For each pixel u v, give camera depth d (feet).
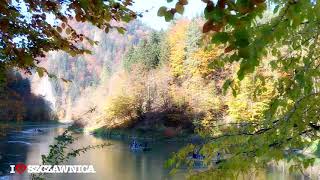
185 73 159.43
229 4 4.64
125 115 165.17
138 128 152.15
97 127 172.76
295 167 9.14
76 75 366.02
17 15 9.92
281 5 6.45
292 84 8.60
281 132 8.50
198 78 123.75
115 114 167.12
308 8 5.71
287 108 8.99
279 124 8.59
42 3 9.70
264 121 9.27
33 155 88.94
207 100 89.20
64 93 334.65
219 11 4.68
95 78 369.30
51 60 386.93
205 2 4.70
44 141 125.29
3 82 13.48
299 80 8.32
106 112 172.65
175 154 9.53
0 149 100.12
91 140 134.10
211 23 4.81
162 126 141.28
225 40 4.91
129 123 159.63
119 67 294.46
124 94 175.73
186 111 128.77
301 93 8.63
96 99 224.74
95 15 9.86
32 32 10.58
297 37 8.55
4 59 11.39
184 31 187.21
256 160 8.90
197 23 165.17
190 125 121.90
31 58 11.20
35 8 9.93
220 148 9.37
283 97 8.82
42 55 11.41
